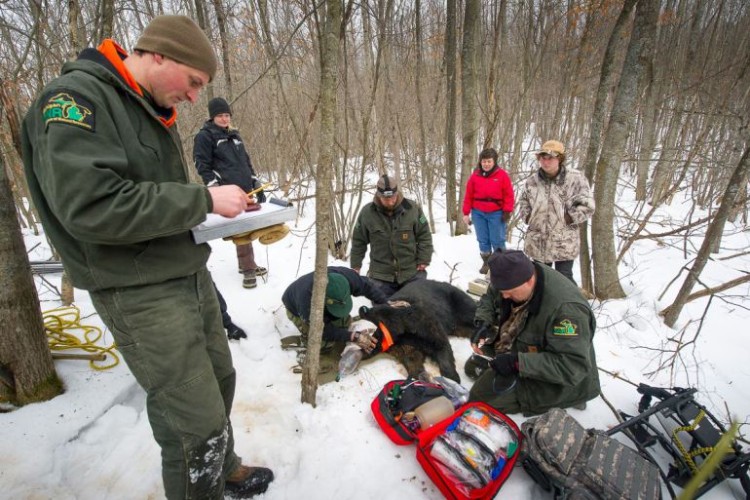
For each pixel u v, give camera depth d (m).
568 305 2.26
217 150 3.96
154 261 1.33
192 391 1.42
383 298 3.37
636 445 2.16
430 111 8.02
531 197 4.00
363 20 5.71
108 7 2.99
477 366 2.94
